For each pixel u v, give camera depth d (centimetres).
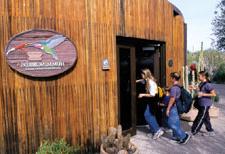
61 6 580
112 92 651
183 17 969
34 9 554
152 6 770
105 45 635
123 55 719
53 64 571
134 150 550
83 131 614
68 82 594
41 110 569
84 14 605
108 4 638
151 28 768
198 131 789
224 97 1742
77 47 600
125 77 732
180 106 698
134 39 731
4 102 539
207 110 759
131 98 755
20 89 550
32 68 555
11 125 545
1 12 530
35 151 564
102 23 629
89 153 622
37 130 566
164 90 805
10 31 538
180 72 955
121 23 666
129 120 757
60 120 588
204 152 636
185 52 1016
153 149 659
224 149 657
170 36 879
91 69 618
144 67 878
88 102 618
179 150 651
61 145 512
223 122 954
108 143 554
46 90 573
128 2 685
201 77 758
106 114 643
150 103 742
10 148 546
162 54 865
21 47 545
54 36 569
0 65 534
